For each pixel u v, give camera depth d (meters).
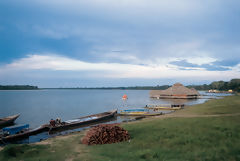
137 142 14.41
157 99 115.38
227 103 44.53
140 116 43.06
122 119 41.12
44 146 14.12
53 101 98.81
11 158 10.98
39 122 40.16
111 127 16.59
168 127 19.16
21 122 40.28
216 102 50.94
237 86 185.88
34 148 13.09
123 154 11.21
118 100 108.44
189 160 9.78
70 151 12.48
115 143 14.70
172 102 90.75
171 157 10.36
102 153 11.62
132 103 86.81
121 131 16.19
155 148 12.46
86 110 60.38
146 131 18.22
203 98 111.69
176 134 15.88
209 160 9.71
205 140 13.67
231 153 10.71
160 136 15.61
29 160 10.47
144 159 10.07
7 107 67.94
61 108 65.31
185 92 112.81
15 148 12.34
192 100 103.00
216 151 11.24
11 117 40.72
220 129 16.42
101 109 63.16
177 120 23.59
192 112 34.03
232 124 18.16
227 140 13.37
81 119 37.25
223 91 198.62
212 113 29.22
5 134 23.92
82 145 14.53
